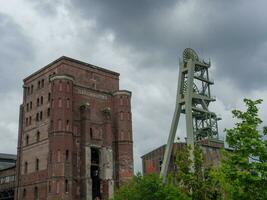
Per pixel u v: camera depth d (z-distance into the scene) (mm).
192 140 89312
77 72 94000
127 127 95875
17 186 92938
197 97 95875
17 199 91812
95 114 93375
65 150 83062
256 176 25844
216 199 34344
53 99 86438
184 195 40188
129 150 94438
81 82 94000
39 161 88562
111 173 89750
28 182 90062
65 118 85062
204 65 100000
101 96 96188
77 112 90625
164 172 88625
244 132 27281
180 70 98125
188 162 35531
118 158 93188
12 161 131000
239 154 26906
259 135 27109
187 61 97000
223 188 33406
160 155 102188
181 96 96125
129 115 97312
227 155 28797
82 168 86625
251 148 26625
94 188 92375
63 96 86312
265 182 26047
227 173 27344
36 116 93875
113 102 98312
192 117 94062
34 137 92500
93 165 90438
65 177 81438
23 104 99812
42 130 90438
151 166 97250
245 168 26547
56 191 80062
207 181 34125
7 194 100812
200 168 35031
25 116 97812
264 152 26312
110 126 93375
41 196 84750
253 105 28500
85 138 88562
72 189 83062
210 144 90250
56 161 81875
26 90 100625
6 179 100500
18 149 96500
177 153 36062
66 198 80438
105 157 90562
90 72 96625
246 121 28031
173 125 94875
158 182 49938
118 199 57000
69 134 84688
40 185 85875
